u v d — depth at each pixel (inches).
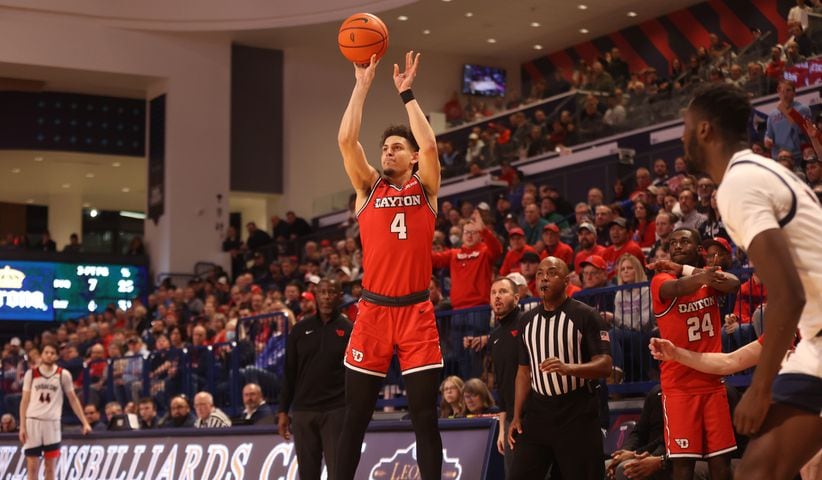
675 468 260.5
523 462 266.5
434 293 493.7
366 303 218.7
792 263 135.3
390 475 346.9
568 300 266.4
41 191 1272.1
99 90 1060.5
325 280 338.3
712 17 975.6
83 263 997.2
